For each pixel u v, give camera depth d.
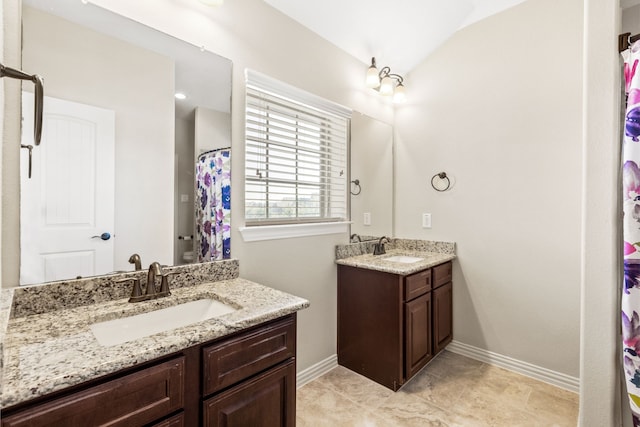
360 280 2.13
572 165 1.95
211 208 1.60
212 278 1.54
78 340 0.87
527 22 2.10
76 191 1.19
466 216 2.40
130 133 1.32
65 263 1.16
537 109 2.07
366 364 2.10
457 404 1.82
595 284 1.23
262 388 1.09
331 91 2.26
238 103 1.71
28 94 1.08
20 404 0.65
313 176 2.18
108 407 0.76
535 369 2.10
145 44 1.37
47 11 1.12
